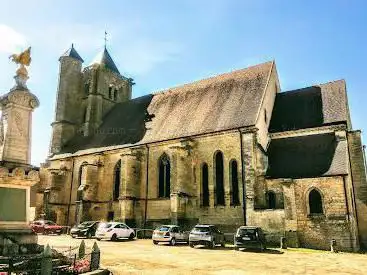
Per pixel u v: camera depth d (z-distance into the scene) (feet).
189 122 123.54
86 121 166.91
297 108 120.37
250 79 126.82
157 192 120.06
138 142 130.00
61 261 43.80
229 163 106.52
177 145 115.96
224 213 103.86
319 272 52.95
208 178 109.91
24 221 48.16
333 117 108.17
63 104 174.19
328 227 87.86
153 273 49.21
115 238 101.96
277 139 113.29
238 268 54.95
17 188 48.47
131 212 120.06
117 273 48.57
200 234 85.05
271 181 98.48
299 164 99.71
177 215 104.58
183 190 109.19
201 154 113.19
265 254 74.59
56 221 144.87
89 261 45.62
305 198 92.63
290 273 51.57
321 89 122.93
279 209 92.02
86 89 178.19
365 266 59.88
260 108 110.32
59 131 170.50
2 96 53.62
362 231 95.91
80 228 112.78
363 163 100.89
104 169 138.51
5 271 36.45
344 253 80.23
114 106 176.96
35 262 39.60
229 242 99.66
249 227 81.76
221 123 112.68
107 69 178.60
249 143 102.01
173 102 142.82
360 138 103.30
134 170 124.36
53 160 161.58
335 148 99.71
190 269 53.11
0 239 44.62
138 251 75.87
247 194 98.27
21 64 56.18
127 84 190.29
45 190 147.23
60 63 183.01
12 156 50.80
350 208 86.69
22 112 53.31
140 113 151.53
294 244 88.07
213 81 138.82
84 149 151.64
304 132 109.29
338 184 89.15
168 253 73.00
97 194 136.26
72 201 146.51
